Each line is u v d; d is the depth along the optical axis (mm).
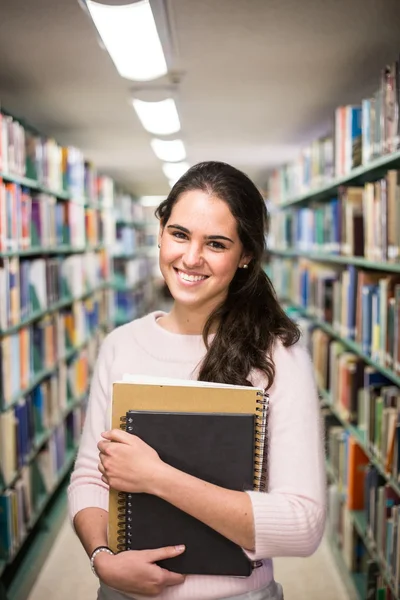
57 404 3768
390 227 2186
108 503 1123
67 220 4219
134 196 9359
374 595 2457
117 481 1015
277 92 3062
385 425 2270
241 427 1042
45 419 3459
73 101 3188
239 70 2666
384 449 2273
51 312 3777
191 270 1119
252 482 1045
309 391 1097
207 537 1053
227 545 1055
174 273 1148
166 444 1042
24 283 3047
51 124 3801
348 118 2842
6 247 2713
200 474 1041
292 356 1128
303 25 2125
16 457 2867
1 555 2648
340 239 3123
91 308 5152
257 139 4449
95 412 1245
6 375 2766
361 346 2676
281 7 1963
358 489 2814
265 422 1061
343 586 2896
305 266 4430
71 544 3373
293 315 4605
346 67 2619
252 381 1125
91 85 2871
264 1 1913
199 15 2023
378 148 2273
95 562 1057
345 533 2912
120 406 1062
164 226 1192
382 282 2332
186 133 4203
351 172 2750
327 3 1933
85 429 1259
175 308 1232
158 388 1059
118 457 1013
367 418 2559
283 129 4066
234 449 1043
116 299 7906
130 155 5215
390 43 2314
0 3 1893
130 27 1885
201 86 2934
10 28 2111
